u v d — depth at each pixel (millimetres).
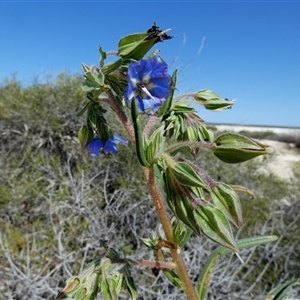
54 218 551
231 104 168
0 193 565
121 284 152
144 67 140
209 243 508
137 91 142
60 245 444
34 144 738
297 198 664
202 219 128
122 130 665
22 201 575
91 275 152
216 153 136
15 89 819
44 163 640
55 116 740
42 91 774
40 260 479
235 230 575
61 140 729
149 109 142
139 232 560
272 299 185
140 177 603
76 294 148
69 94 767
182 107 163
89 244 466
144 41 140
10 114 741
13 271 418
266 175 798
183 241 158
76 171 663
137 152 129
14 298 428
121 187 591
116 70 145
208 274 168
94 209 567
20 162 690
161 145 138
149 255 492
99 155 641
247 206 631
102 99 156
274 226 599
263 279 525
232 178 708
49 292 455
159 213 154
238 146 132
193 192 131
